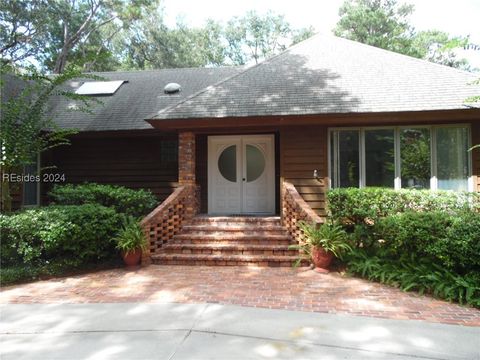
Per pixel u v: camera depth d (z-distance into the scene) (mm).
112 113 10859
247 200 10227
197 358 3260
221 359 3234
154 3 24391
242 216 9109
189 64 31875
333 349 3420
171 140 10727
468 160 8086
